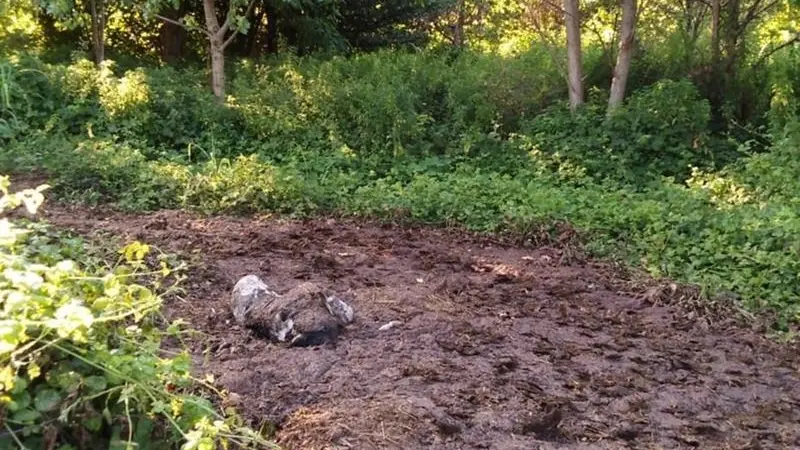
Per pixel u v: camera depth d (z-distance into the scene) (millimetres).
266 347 4363
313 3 13352
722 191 8609
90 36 13484
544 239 7398
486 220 7852
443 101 11375
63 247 4582
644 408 4086
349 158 9727
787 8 11461
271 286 5449
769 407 4246
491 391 4012
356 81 11242
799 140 9141
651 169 9914
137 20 14172
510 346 4711
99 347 2584
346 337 4562
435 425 3555
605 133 10125
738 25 11594
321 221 7688
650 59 11781
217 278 5520
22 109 9867
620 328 5297
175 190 8008
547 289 6012
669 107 10156
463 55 13156
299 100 10750
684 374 4609
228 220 7477
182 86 10922
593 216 7707
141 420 2625
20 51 12039
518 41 13125
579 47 11156
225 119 10406
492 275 6270
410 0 14789
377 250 6758
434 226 7871
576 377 4375
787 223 6801
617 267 6750
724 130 11164
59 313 2438
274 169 8422
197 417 2709
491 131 10984
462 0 14188
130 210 7574
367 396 3807
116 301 2826
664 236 7020
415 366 4203
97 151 8516
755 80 11414
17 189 7531
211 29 10961
